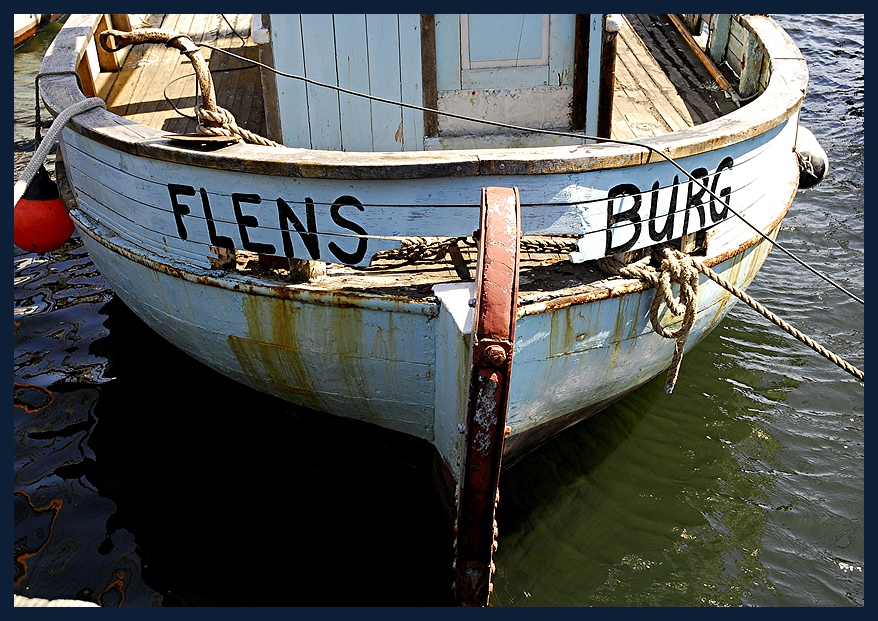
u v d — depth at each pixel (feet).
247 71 23.77
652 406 20.06
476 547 13.09
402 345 14.43
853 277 25.08
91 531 16.72
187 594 15.35
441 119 17.17
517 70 16.83
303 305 14.61
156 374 21.34
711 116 20.43
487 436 11.96
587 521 16.93
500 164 13.15
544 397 15.20
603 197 13.76
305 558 16.19
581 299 14.08
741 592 15.31
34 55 44.60
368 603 15.20
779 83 17.67
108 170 16.33
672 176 14.25
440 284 13.97
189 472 18.25
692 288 14.73
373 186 13.47
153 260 16.07
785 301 24.08
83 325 23.36
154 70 24.27
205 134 14.75
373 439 16.99
